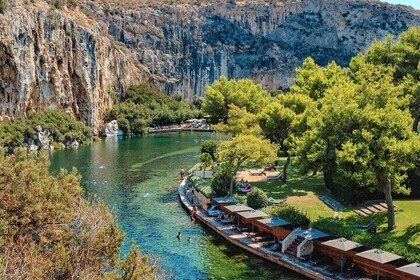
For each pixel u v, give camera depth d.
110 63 153.00
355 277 31.25
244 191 51.50
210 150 70.69
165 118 162.38
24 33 102.50
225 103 103.38
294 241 36.12
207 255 37.44
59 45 116.88
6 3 98.25
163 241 40.75
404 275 28.91
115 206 52.19
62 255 20.48
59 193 25.11
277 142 59.22
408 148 32.12
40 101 112.00
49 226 22.94
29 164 25.75
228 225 43.78
